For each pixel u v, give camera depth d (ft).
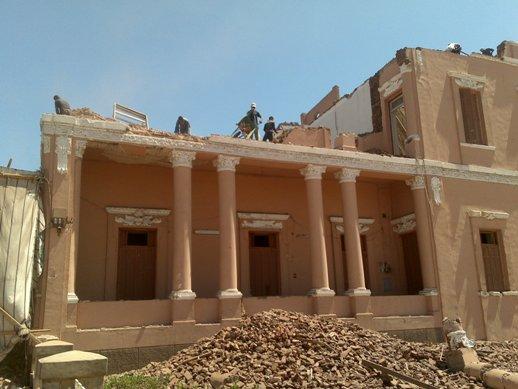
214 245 54.29
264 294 56.59
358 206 62.49
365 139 65.10
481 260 57.36
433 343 50.80
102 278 48.26
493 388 32.78
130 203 50.70
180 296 41.91
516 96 66.85
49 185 38.86
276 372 32.27
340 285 59.57
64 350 23.12
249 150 48.16
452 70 62.28
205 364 34.32
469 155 60.49
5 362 33.40
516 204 62.13
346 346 36.96
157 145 44.01
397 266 62.28
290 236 58.44
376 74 66.90
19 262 36.09
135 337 39.42
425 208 56.03
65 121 40.47
